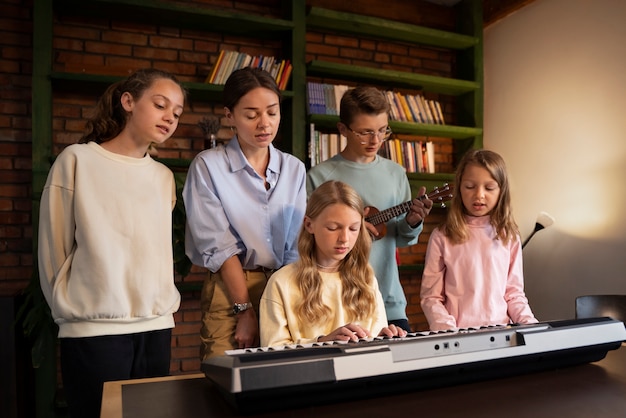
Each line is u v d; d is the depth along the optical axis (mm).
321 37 3699
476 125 3900
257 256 1650
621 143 2928
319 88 3363
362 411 769
